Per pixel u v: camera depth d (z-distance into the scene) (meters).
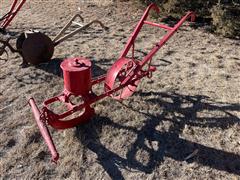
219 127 1.55
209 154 1.41
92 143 1.47
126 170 1.35
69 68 1.40
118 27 2.71
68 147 1.45
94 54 2.25
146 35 2.55
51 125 1.43
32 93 1.83
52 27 2.74
